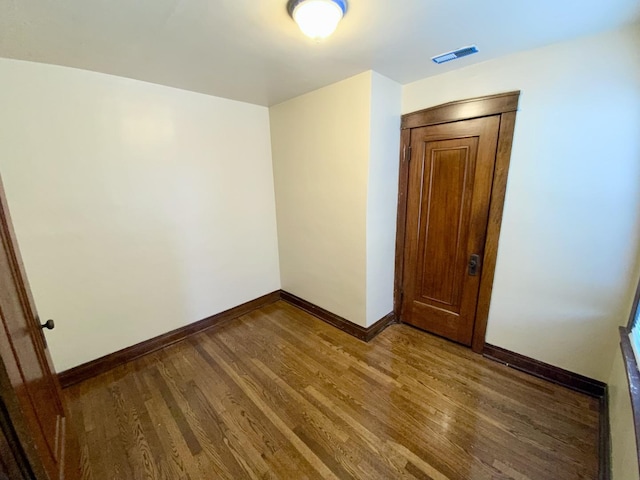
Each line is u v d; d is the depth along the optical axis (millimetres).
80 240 2023
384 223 2512
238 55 1732
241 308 3104
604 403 1708
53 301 1958
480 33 1532
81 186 1985
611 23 1438
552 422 1665
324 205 2639
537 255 1940
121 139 2111
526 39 1609
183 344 2574
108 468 1459
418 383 2014
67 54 1659
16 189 1756
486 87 1960
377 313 2648
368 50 1708
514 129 1888
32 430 728
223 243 2846
